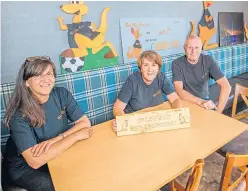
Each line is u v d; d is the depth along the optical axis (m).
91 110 2.09
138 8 2.43
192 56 1.93
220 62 3.14
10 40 1.76
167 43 2.76
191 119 1.41
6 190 1.21
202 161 0.80
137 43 2.50
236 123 1.34
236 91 1.99
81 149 1.14
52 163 1.04
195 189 0.87
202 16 3.07
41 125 1.20
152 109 1.61
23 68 1.15
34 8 1.82
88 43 2.15
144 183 0.88
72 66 2.11
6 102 1.59
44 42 1.93
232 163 0.88
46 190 1.17
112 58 2.35
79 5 2.03
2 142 1.57
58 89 1.37
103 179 0.91
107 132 1.30
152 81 1.69
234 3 3.49
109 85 2.16
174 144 1.14
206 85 2.12
